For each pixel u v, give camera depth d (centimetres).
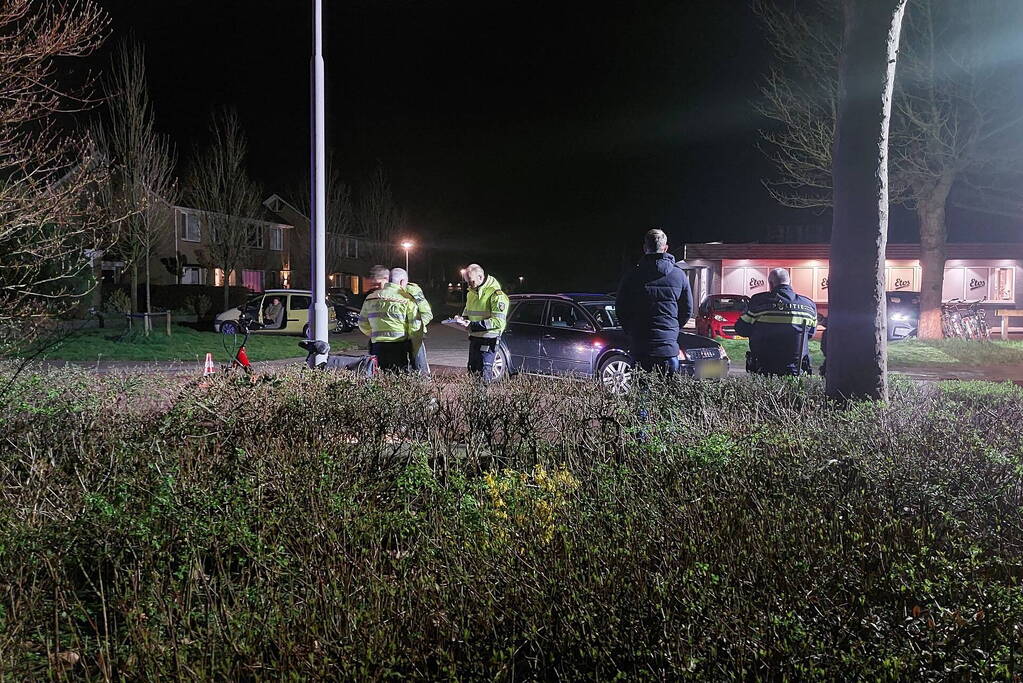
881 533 341
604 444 497
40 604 304
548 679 251
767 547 325
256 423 536
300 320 2570
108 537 352
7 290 1038
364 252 6144
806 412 600
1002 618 256
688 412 627
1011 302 3017
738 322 893
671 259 728
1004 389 798
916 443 473
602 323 1251
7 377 693
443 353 2123
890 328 2291
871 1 632
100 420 565
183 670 254
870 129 643
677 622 257
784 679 227
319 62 1143
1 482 439
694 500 383
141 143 2428
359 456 497
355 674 245
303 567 318
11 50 844
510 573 301
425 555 332
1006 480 404
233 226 3766
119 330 2348
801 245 3020
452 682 239
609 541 334
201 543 352
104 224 1248
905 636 247
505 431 550
